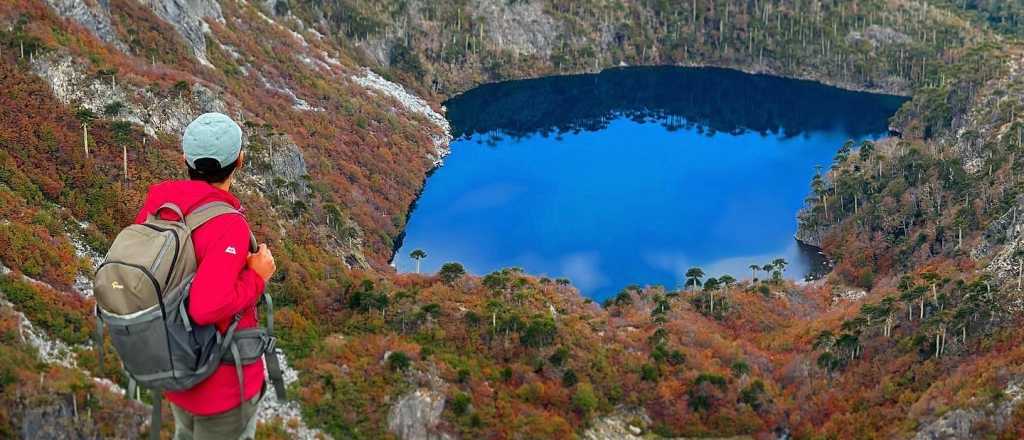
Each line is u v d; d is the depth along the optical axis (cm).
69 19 13012
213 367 970
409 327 9894
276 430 7525
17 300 7319
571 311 11356
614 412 9119
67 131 10800
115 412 5828
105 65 12075
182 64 15012
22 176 9594
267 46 19575
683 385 9538
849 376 10044
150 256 930
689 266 15850
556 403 8831
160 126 11956
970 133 17975
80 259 8794
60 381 5875
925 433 8425
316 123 17850
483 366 9212
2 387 5594
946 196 16162
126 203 10406
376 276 12181
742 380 9856
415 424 8100
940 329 10050
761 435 9156
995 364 8906
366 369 8675
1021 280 10619
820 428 9300
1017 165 15362
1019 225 12794
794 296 13788
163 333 926
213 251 956
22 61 11312
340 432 7938
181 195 989
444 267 11669
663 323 11344
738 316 12456
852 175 18075
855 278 15212
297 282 10312
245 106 15875
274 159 13450
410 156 19662
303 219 12756
